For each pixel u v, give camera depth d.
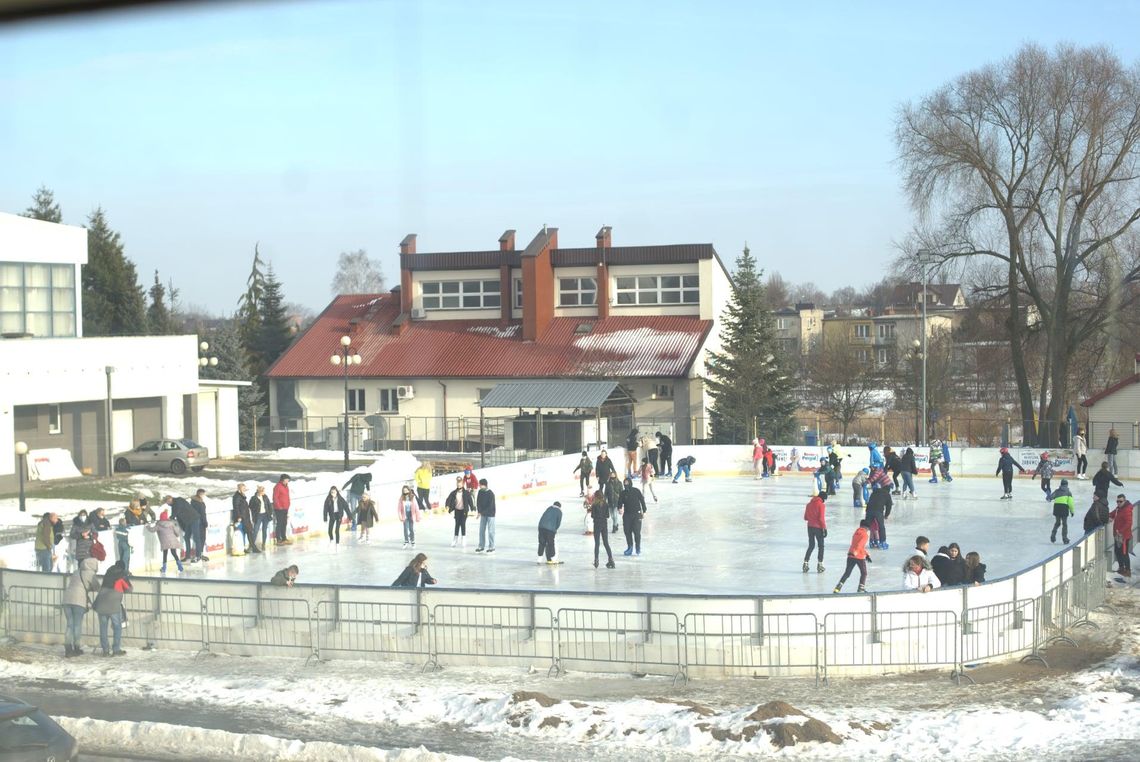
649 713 15.98
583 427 54.47
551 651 19.03
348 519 34.50
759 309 66.56
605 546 27.75
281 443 67.44
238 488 30.53
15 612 21.94
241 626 20.52
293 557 30.12
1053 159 53.72
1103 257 53.22
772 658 18.45
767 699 17.23
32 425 47.72
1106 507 28.06
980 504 39.06
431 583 21.61
